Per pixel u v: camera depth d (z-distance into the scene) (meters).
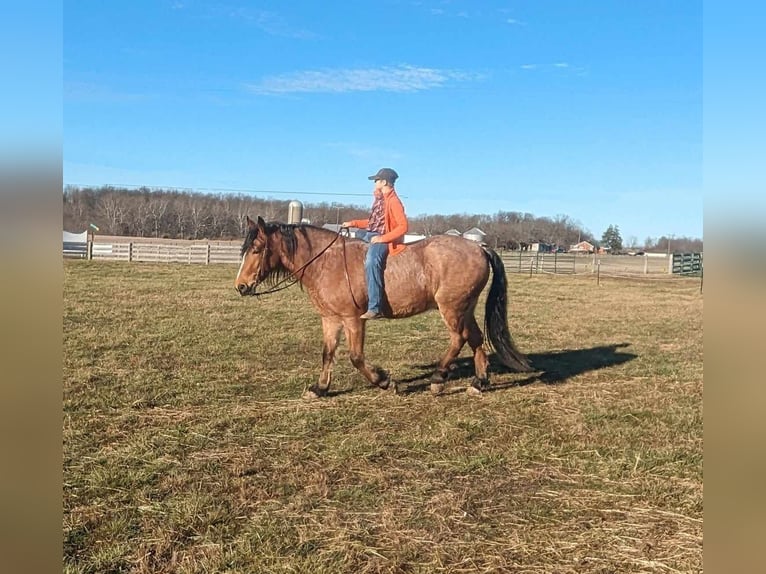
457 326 6.77
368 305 6.53
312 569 3.34
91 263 26.30
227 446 5.23
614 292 21.39
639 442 5.38
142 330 10.73
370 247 6.50
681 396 6.95
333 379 7.56
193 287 18.36
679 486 4.44
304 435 5.53
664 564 3.41
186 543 3.61
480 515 4.01
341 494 4.29
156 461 4.83
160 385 7.11
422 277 6.55
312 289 6.64
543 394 7.02
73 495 4.19
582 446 5.27
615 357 9.39
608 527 3.85
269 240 6.48
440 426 5.75
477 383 7.09
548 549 3.58
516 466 4.87
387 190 6.59
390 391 7.02
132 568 3.34
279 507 4.10
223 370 7.96
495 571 3.37
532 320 13.58
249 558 3.44
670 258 34.03
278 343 9.91
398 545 3.62
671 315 14.77
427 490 4.40
